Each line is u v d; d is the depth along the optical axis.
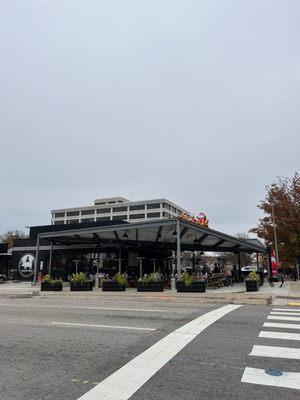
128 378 5.36
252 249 33.25
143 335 8.25
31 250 40.94
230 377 5.36
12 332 8.88
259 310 12.59
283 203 36.12
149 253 34.53
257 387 4.97
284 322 9.81
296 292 20.16
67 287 28.28
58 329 9.16
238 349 6.89
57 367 5.93
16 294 22.48
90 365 6.01
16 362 6.25
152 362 6.12
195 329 8.84
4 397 4.68
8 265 44.88
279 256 38.09
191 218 24.69
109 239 30.23
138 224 25.03
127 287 25.84
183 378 5.34
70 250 36.16
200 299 17.14
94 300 17.84
